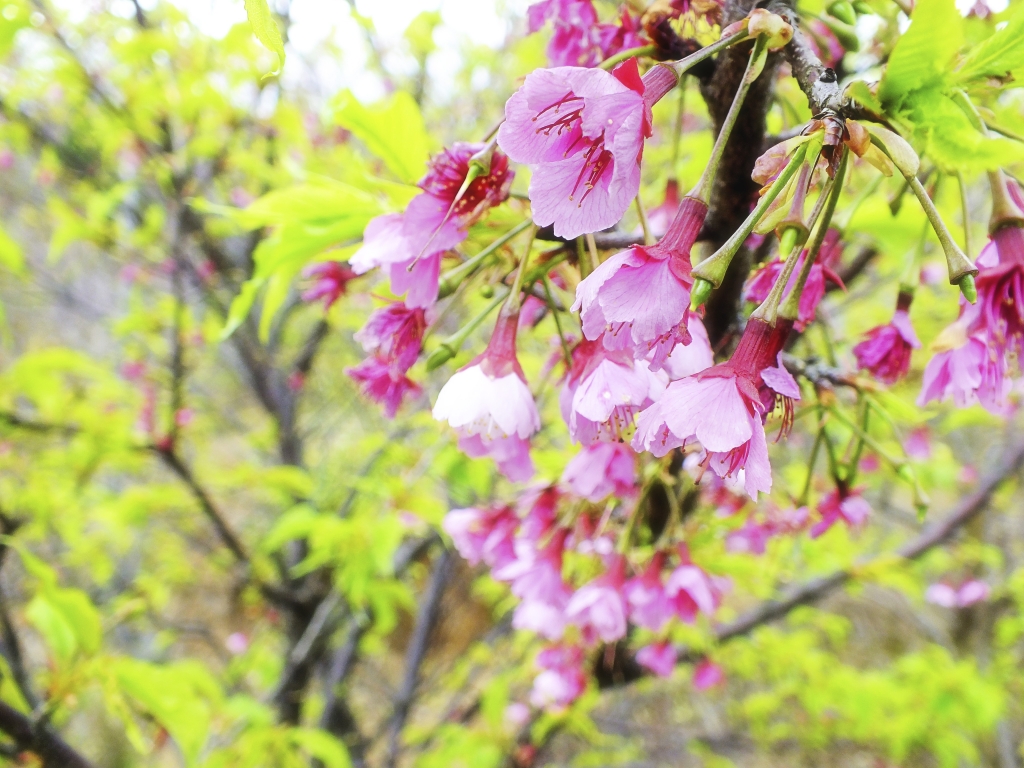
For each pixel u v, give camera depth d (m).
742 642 4.04
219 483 3.97
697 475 0.83
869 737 4.57
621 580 1.46
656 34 0.94
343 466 4.84
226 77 3.72
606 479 1.26
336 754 2.68
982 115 0.80
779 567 2.12
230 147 4.29
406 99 1.16
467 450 1.10
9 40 2.10
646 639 2.89
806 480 1.38
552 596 1.51
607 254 1.05
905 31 0.67
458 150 0.96
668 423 0.72
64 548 5.71
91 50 3.99
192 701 1.75
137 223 4.91
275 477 3.43
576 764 5.18
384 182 1.18
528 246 0.99
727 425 0.71
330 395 6.37
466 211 0.97
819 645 6.39
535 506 1.63
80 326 7.69
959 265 0.62
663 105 2.49
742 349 0.75
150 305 5.43
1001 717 4.11
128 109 3.83
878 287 3.36
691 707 6.50
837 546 3.07
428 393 3.62
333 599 3.79
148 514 3.79
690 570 1.46
